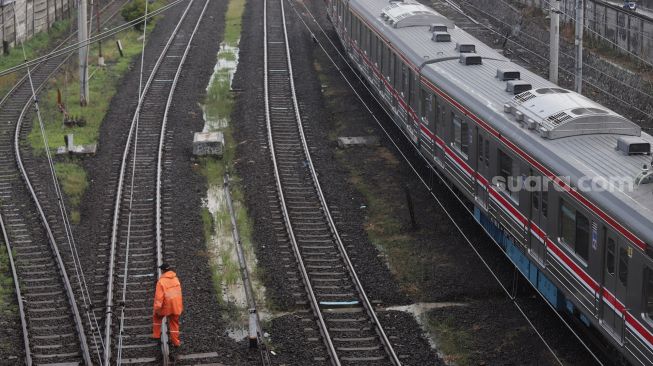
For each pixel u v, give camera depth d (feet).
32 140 139.13
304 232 102.37
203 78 181.88
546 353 74.43
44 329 79.97
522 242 82.89
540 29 195.42
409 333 78.59
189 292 87.25
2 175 123.03
